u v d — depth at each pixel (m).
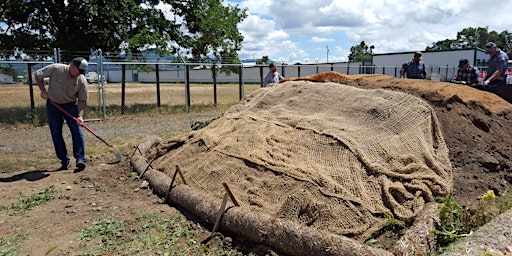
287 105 6.43
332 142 4.82
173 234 4.14
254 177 4.72
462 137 5.48
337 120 5.45
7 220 4.61
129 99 21.59
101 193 5.57
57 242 4.02
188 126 11.84
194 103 18.97
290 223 3.58
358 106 5.60
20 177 6.41
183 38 18.69
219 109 16.56
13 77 13.41
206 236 4.06
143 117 14.05
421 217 3.79
